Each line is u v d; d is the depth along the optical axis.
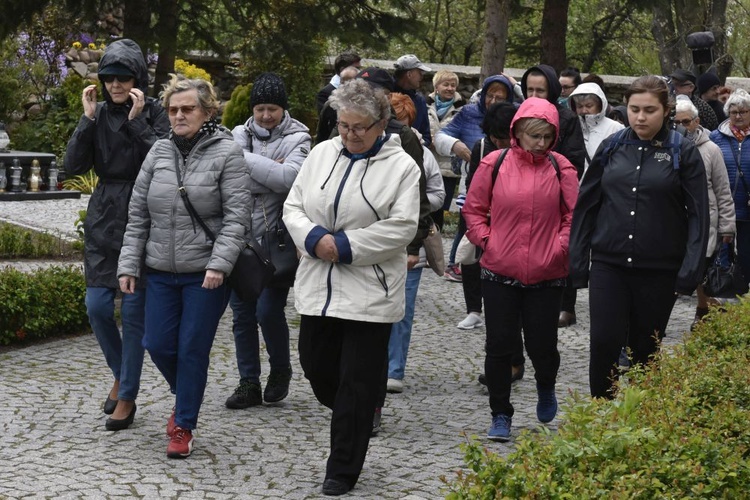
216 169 6.07
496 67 15.65
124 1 16.67
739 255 10.53
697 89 13.88
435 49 34.84
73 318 9.34
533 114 6.44
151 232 6.13
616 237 6.11
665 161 6.06
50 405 7.07
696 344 6.23
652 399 4.75
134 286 6.21
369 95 5.45
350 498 5.41
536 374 6.72
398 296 5.57
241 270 6.07
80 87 22.78
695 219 6.00
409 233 5.50
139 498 5.34
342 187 5.54
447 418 7.07
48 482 5.54
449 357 8.96
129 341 6.51
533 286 6.46
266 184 6.88
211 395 7.45
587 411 4.45
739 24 27.17
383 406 7.22
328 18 17.97
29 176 19.06
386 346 5.62
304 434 6.58
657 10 22.22
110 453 6.09
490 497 3.91
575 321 10.37
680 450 4.07
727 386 5.24
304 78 23.44
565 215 6.47
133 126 6.59
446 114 12.30
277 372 7.23
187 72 22.69
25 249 13.23
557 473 3.96
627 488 3.73
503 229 6.46
